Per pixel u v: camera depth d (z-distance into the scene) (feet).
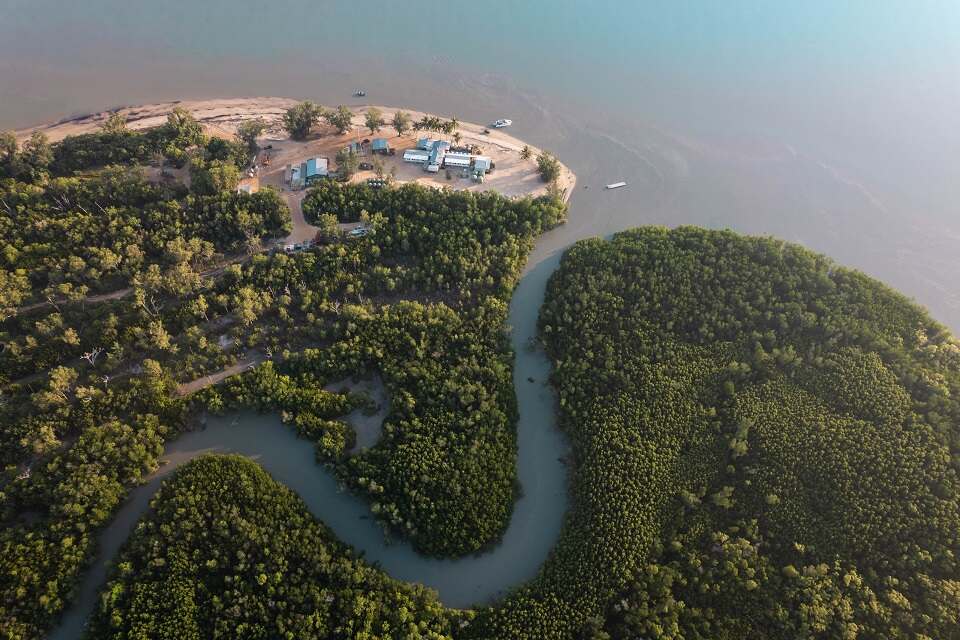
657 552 390.63
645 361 475.72
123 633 356.38
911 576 370.94
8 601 362.12
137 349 490.90
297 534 395.55
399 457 430.20
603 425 441.68
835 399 446.19
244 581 373.81
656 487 414.41
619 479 414.82
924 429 422.00
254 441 462.19
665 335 489.26
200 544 388.37
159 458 449.89
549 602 375.04
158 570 377.71
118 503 419.95
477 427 449.89
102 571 398.62
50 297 495.00
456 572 406.82
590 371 476.95
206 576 378.73
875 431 424.46
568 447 463.83
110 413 452.76
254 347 504.43
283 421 461.78
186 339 495.00
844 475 407.64
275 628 358.64
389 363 485.56
